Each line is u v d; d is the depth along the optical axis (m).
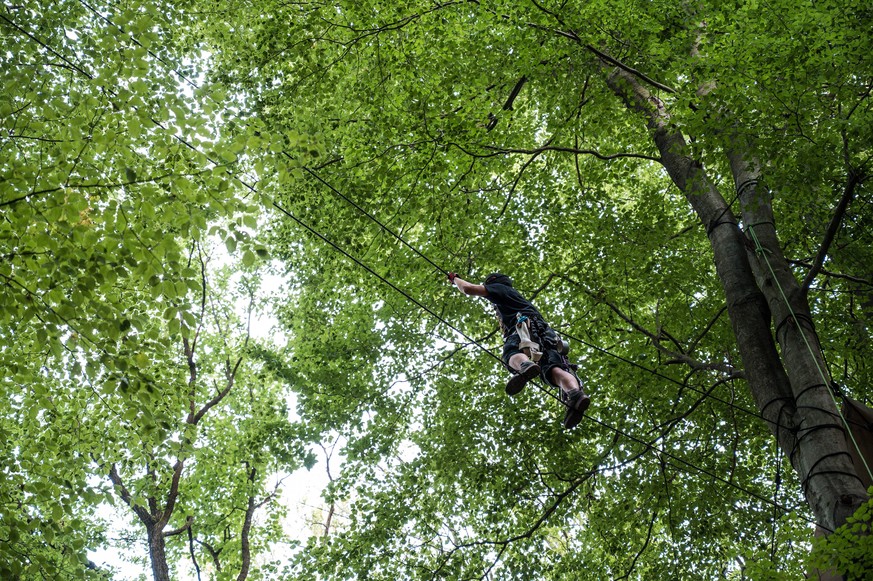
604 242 11.72
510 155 12.53
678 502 11.30
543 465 12.23
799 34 7.25
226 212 6.54
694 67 8.32
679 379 11.41
